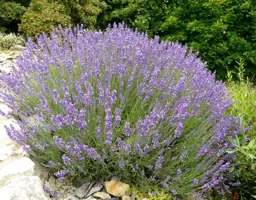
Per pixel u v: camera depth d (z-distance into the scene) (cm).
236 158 260
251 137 269
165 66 295
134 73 259
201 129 247
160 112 228
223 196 258
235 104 301
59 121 218
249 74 532
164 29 571
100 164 233
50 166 229
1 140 260
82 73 265
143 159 230
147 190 233
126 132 215
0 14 589
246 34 542
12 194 190
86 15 630
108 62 288
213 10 540
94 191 229
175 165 242
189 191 236
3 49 541
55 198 223
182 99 249
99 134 217
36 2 583
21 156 240
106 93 232
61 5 586
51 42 381
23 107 292
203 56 538
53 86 282
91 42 332
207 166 241
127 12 613
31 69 307
